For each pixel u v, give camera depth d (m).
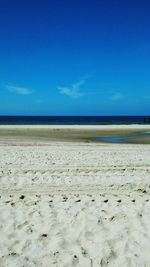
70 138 28.34
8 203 6.56
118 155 13.93
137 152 15.37
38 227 5.32
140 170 10.40
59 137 29.03
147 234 5.09
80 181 8.74
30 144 20.20
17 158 12.33
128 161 12.13
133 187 8.24
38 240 4.86
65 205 6.49
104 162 11.77
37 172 9.70
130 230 5.24
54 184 8.35
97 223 5.52
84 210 6.18
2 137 27.02
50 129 39.03
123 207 6.42
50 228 5.29
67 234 5.08
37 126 44.78
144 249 4.60
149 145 21.61
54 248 4.62
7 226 5.33
